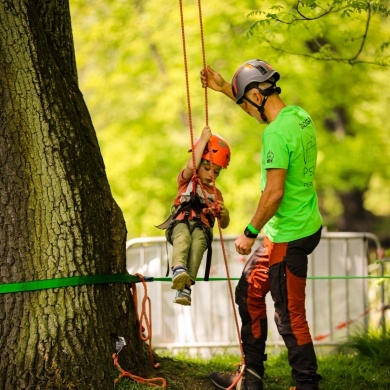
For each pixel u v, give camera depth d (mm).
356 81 33625
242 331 14047
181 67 33125
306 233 12984
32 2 13359
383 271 21219
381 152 37000
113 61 35344
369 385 15891
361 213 49000
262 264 13664
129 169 34500
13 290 12852
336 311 20984
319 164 35750
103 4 34469
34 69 13016
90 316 13125
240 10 29500
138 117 34812
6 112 12906
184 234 13547
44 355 12672
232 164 34156
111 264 14016
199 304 20906
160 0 33625
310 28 22125
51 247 12969
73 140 13359
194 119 35031
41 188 12984
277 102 13336
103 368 13062
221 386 14141
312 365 12930
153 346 20844
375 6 17234
